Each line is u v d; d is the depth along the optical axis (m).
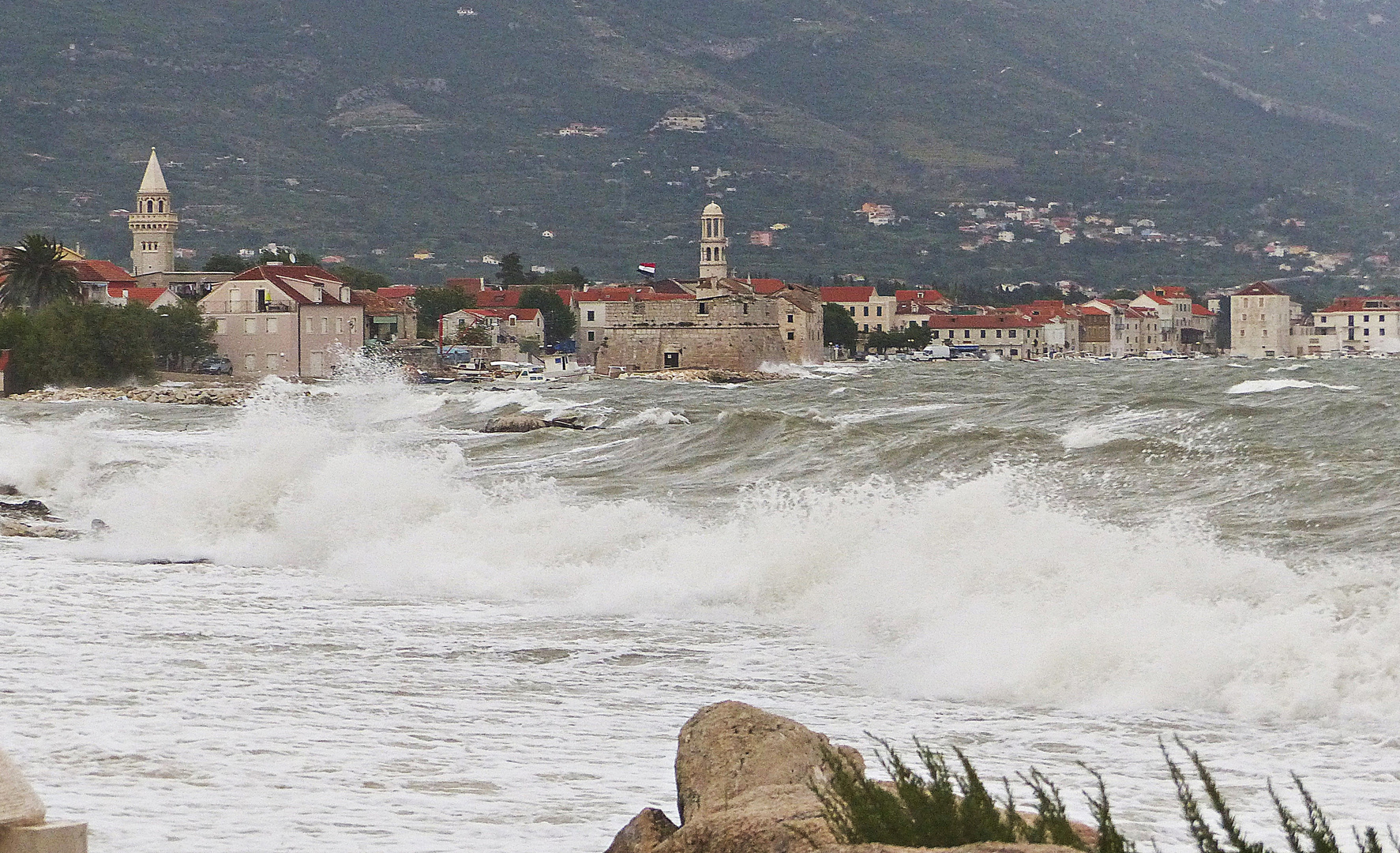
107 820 20.45
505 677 32.06
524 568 46.91
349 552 51.19
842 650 35.03
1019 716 28.38
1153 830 20.38
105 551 53.81
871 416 112.31
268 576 48.09
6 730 25.95
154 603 42.00
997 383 190.88
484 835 20.05
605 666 33.53
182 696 29.17
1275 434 84.12
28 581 46.06
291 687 30.42
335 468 61.06
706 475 77.69
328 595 43.94
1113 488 62.12
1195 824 14.01
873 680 31.72
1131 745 25.97
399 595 44.03
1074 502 59.53
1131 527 50.66
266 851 19.14
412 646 35.72
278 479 61.69
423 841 19.64
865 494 55.97
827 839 14.53
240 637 36.50
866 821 14.43
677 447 89.88
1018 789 22.94
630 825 17.25
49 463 81.06
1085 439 71.50
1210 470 63.38
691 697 30.25
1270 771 23.89
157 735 25.70
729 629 38.22
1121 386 169.75
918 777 14.93
